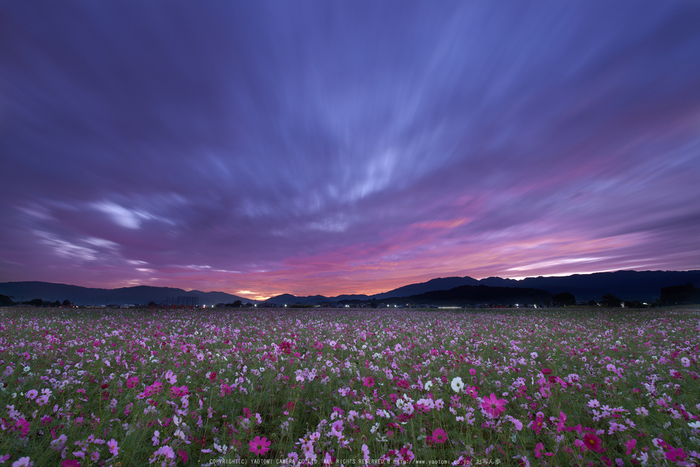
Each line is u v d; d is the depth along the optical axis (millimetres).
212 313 31828
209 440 3943
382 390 5789
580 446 3152
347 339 11531
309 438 3451
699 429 3547
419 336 13156
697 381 5695
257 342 10836
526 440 3783
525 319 24141
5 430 3309
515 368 7230
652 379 5891
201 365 6977
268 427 4465
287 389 5656
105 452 3307
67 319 18969
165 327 15516
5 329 11766
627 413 4273
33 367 6398
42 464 3020
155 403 4113
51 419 3906
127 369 6637
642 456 3115
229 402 5031
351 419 3895
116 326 15359
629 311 33156
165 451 2938
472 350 9914
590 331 14273
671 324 16062
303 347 10055
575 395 5215
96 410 4391
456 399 4371
